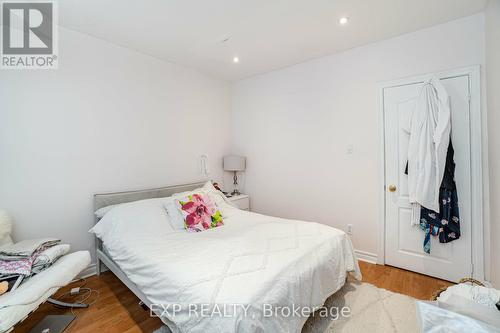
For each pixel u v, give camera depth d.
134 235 1.95
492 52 1.85
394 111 2.51
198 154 3.44
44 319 1.72
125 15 2.04
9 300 1.32
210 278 1.28
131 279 1.62
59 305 1.89
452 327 0.81
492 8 1.81
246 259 1.50
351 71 2.76
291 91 3.27
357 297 1.96
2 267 1.52
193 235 2.02
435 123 2.19
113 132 2.55
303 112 3.17
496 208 1.85
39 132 2.09
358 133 2.74
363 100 2.69
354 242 2.81
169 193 2.95
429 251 2.31
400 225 2.50
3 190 1.92
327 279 1.67
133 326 1.67
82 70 2.33
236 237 1.91
